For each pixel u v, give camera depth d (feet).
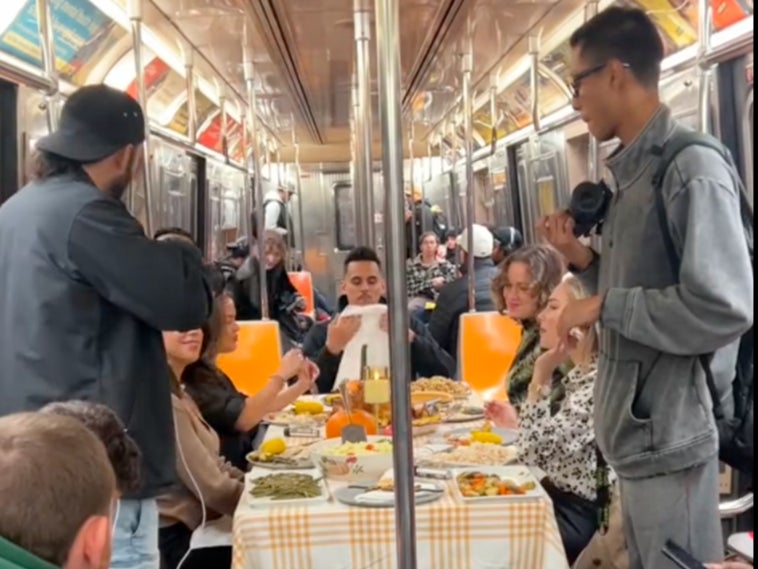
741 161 11.09
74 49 14.02
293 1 14.51
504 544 7.97
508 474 8.87
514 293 11.68
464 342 15.67
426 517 7.94
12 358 7.43
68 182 7.65
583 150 18.69
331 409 12.39
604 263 7.15
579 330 9.42
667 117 6.66
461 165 29.37
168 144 21.20
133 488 6.58
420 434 10.90
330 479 8.97
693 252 6.13
